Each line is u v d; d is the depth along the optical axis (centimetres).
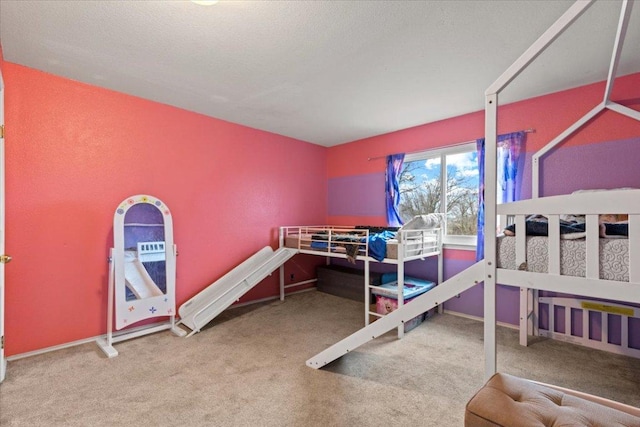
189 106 326
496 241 155
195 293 343
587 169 266
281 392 198
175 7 172
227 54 222
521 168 302
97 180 278
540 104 294
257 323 327
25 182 243
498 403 116
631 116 233
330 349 223
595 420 107
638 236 119
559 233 137
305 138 452
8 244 236
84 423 168
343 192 477
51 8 173
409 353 255
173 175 326
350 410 180
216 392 198
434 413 178
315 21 184
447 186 372
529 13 176
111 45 211
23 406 182
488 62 233
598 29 189
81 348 261
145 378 214
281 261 379
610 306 255
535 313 289
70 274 264
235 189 381
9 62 235
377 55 223
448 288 175
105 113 282
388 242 305
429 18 181
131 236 284
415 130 391
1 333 209
